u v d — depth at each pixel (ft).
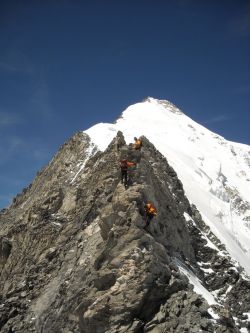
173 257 130.52
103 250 114.42
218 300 142.61
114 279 110.01
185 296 106.93
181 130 302.66
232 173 304.50
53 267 144.56
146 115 299.38
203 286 136.46
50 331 125.08
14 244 170.91
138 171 125.70
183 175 220.23
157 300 107.55
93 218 145.28
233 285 147.54
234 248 183.83
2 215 219.00
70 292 126.31
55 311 127.54
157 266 108.78
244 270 158.92
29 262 156.76
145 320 106.63
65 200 164.35
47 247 155.22
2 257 174.29
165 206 139.03
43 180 198.80
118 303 105.81
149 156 161.27
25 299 140.97
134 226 112.16
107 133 195.52
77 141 186.70
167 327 102.06
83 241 139.54
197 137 319.27
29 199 203.00
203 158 271.08
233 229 212.84
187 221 158.40
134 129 267.59
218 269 151.53
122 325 105.09
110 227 117.39
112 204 119.24
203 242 157.28
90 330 107.96
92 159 168.14
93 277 113.91
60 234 152.66
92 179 157.28
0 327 134.51
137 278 106.83
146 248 111.14
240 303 143.84
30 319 133.18
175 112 349.41
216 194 238.89
